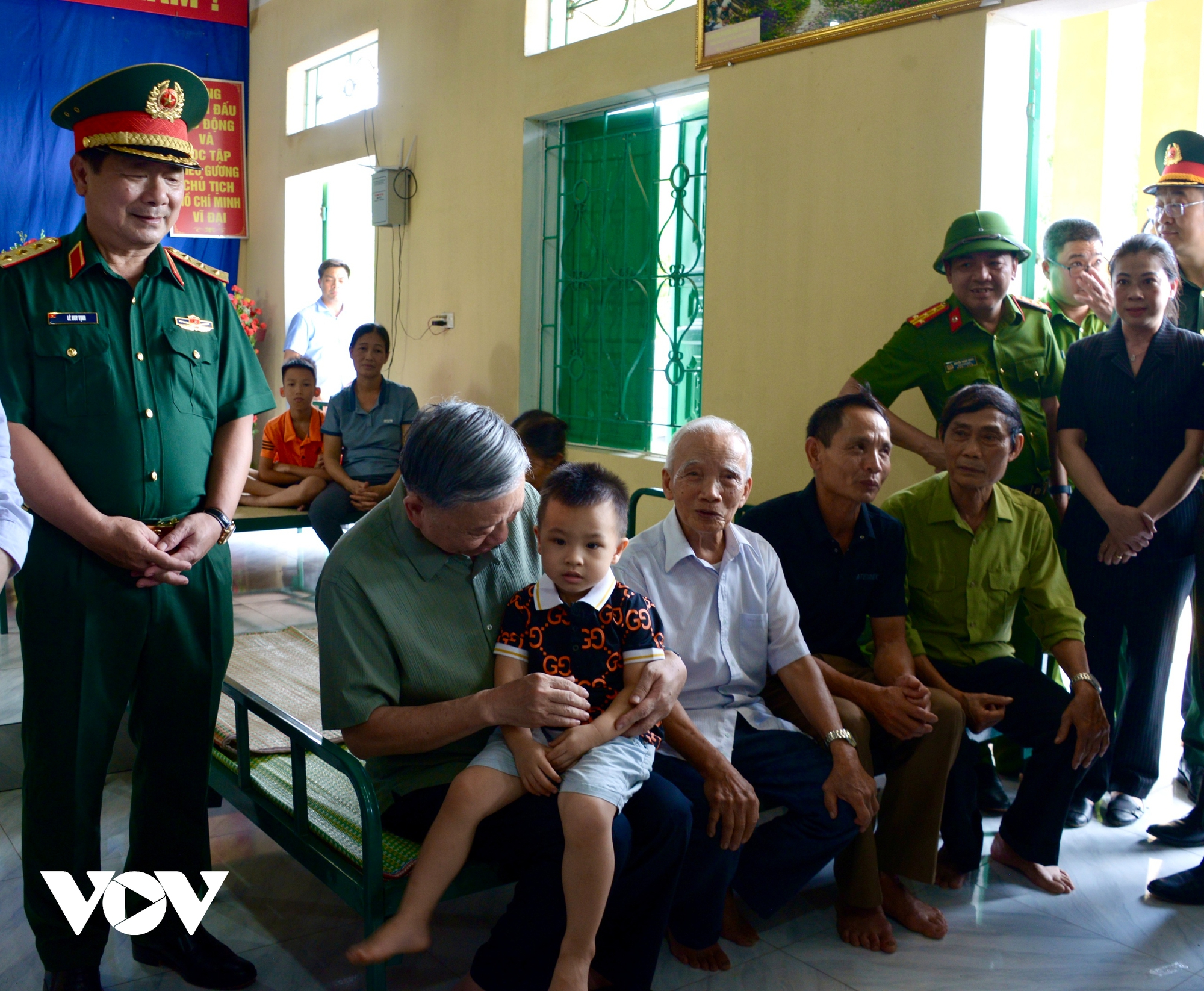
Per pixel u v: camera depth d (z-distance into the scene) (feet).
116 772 10.71
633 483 16.28
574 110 16.94
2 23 24.18
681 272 15.80
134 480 6.56
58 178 25.14
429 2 19.83
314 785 7.78
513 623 6.63
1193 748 10.12
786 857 7.48
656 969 7.25
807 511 8.44
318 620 6.48
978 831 8.70
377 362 16.49
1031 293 12.53
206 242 27.09
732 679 7.80
